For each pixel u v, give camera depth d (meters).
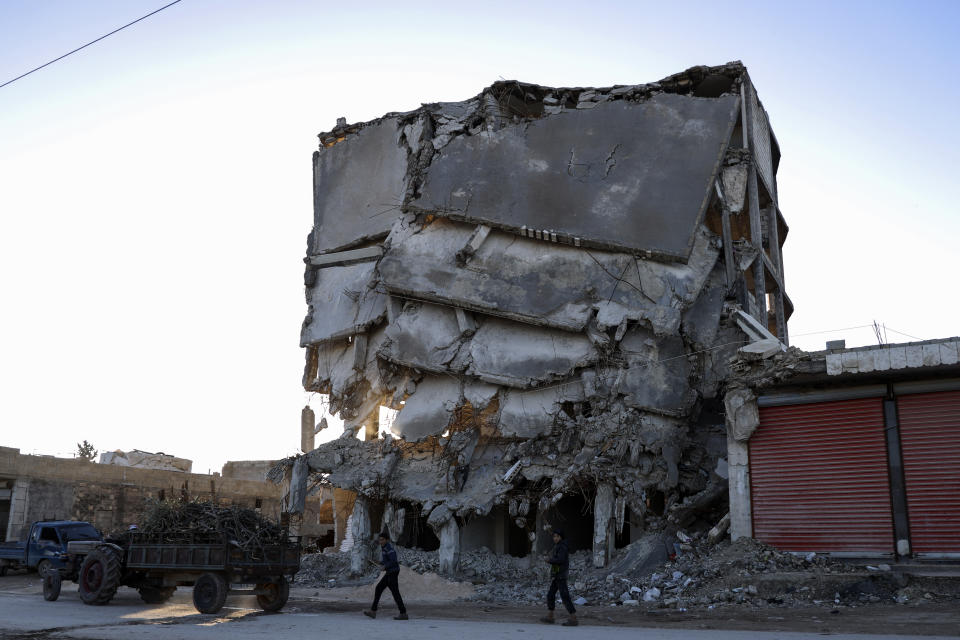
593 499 26.00
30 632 12.73
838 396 19.72
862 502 18.92
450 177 30.47
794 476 19.98
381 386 30.89
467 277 28.62
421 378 29.67
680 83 30.58
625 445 24.75
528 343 27.39
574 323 26.36
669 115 28.75
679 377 25.89
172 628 13.01
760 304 30.41
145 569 17.73
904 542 18.19
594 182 28.38
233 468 50.81
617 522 25.27
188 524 17.02
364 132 35.44
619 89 30.62
